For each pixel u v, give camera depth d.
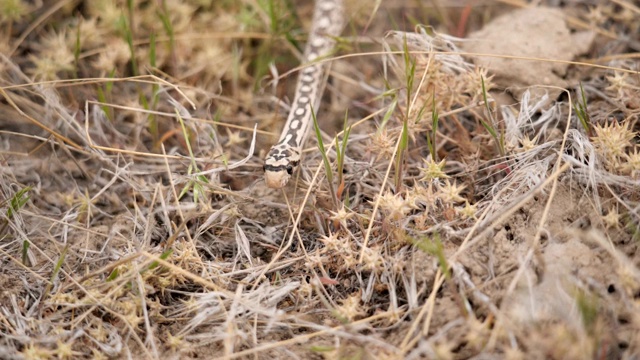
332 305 6.19
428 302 5.56
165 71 9.29
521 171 6.61
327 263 6.46
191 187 7.66
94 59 9.34
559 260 5.72
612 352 5.14
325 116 9.05
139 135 8.37
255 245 7.04
